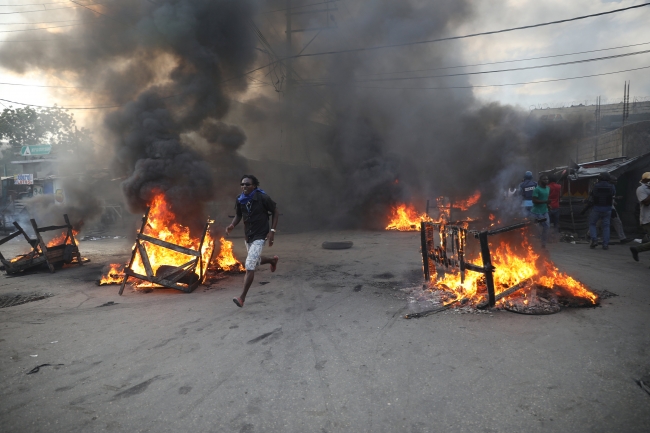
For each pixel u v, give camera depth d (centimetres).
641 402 254
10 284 693
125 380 310
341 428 238
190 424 247
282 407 263
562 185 1331
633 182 1172
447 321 418
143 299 565
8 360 355
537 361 317
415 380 294
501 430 230
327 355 345
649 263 689
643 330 374
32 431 245
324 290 578
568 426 232
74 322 464
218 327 429
